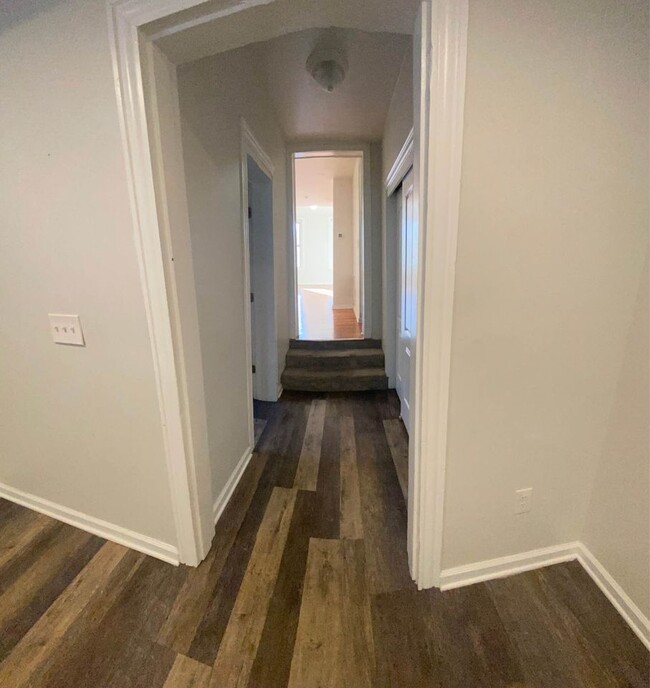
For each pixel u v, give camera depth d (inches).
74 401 57.1
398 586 52.0
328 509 69.6
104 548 59.7
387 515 67.8
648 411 42.5
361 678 40.4
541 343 44.6
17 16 43.0
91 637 45.3
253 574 54.5
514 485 49.9
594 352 45.6
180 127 48.5
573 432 48.9
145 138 41.4
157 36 40.2
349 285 259.6
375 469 83.5
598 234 41.4
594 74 37.1
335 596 50.6
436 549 49.9
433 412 44.9
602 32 36.2
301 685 39.8
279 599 50.2
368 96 101.0
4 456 68.9
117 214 45.4
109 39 39.6
